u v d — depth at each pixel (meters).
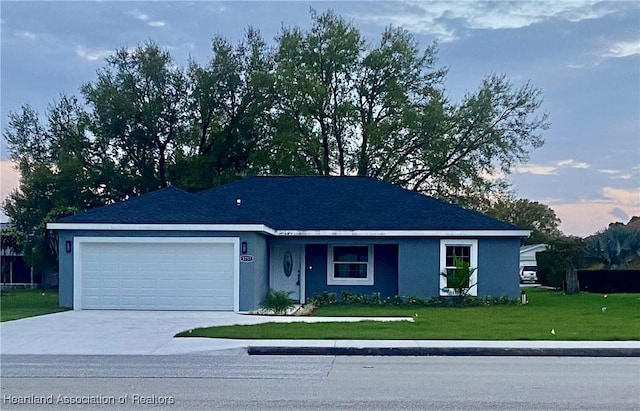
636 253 38.66
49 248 42.97
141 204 25.12
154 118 45.16
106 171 44.44
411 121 44.12
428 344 15.89
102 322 20.50
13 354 15.05
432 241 28.27
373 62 46.16
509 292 28.20
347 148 46.44
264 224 24.75
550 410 9.43
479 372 12.87
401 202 29.72
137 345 16.16
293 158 44.91
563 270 38.91
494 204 46.56
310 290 29.36
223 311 24.19
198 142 47.12
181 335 17.47
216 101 46.66
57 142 47.34
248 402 9.90
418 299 28.06
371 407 9.56
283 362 14.23
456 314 23.53
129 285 24.45
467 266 27.30
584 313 23.84
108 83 45.91
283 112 45.94
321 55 46.38
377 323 19.97
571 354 15.41
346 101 46.03
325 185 31.22
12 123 47.34
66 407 9.59
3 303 28.45
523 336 17.22
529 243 80.62
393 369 13.26
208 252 24.50
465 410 9.40
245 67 47.31
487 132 44.84
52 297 33.38
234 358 14.78
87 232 24.56
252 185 31.56
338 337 16.95
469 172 45.31
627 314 23.44
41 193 44.66
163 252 24.47
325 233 28.08
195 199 25.38
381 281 29.25
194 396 10.35
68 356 14.85
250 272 24.42
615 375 12.55
